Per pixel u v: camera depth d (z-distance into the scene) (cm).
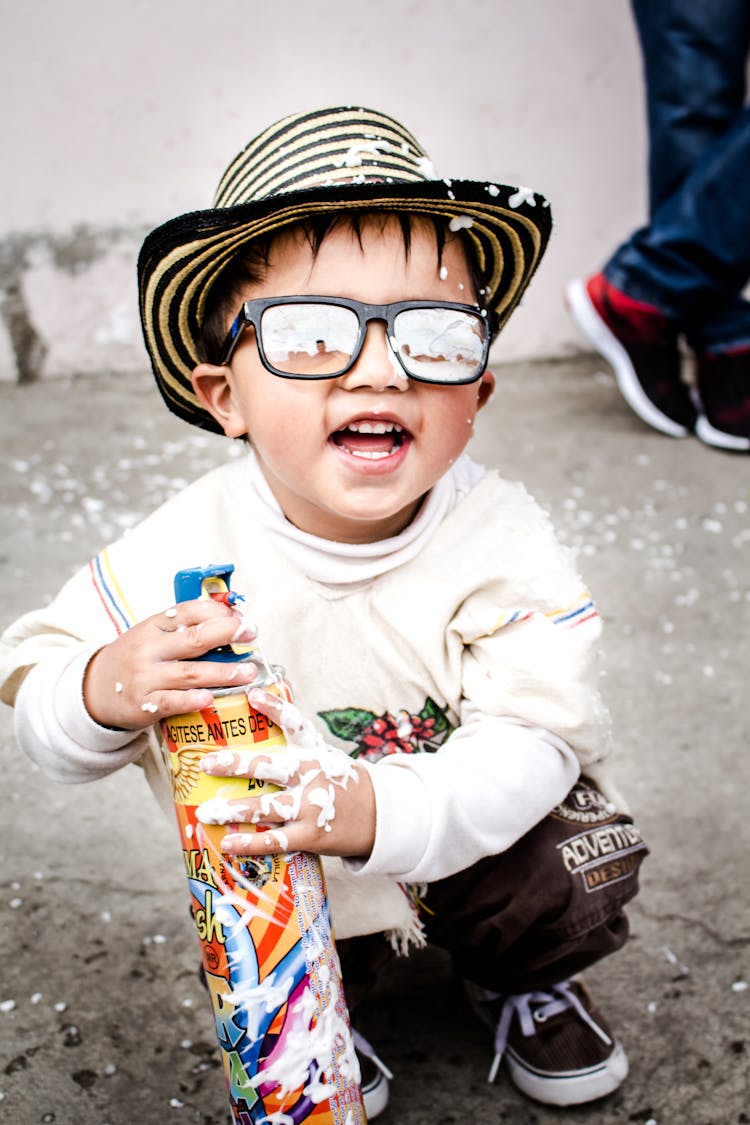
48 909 168
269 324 119
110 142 355
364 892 132
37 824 185
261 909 109
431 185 115
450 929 138
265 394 122
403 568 133
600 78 367
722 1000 153
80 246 363
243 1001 109
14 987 154
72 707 119
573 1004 143
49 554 265
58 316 370
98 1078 142
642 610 249
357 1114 112
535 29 359
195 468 312
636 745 205
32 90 347
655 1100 140
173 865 178
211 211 116
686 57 300
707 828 185
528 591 130
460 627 131
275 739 111
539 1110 139
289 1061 109
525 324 394
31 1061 143
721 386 324
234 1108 112
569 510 292
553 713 127
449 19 355
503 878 133
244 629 110
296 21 349
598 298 324
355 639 133
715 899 170
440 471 125
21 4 339
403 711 135
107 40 345
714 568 267
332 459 121
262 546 134
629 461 321
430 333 119
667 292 316
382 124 128
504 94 364
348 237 118
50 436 332
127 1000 153
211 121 355
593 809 138
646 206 382
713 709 216
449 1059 146
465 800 121
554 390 374
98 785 196
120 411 352
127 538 136
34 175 355
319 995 110
